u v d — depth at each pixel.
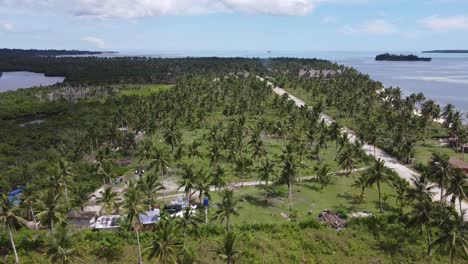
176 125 164.62
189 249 69.50
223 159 131.75
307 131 141.75
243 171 115.50
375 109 195.25
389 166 119.88
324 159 131.38
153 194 83.56
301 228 79.25
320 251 71.06
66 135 153.75
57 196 75.81
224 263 65.75
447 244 64.69
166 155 110.06
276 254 69.25
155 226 76.44
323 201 95.88
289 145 119.88
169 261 59.84
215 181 90.75
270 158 131.62
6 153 135.25
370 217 80.94
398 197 87.25
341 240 74.69
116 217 82.00
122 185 108.69
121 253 70.88
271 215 87.38
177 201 90.94
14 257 70.12
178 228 72.19
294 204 93.94
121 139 142.50
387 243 73.50
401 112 174.38
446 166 81.62
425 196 77.38
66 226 70.38
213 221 83.12
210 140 143.75
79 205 87.06
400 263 67.19
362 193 95.12
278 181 99.44
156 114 180.88
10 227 69.56
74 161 116.94
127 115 175.50
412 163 122.44
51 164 107.62
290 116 170.38
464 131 136.12
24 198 80.50
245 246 71.06
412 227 71.19
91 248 71.94
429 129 163.38
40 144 147.38
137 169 122.00
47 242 67.62
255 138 127.75
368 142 143.25
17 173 111.19
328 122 183.00
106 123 174.50
